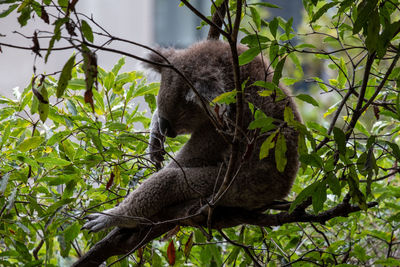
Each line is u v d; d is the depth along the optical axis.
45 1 4.39
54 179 6.60
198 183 6.66
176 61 7.29
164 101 7.26
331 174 4.60
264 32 7.21
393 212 8.24
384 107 6.21
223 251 8.56
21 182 6.91
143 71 7.96
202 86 6.68
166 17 24.66
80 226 7.35
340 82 7.18
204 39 7.96
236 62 4.24
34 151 6.90
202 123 7.29
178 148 8.02
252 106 4.83
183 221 6.50
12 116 7.32
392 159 7.40
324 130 5.68
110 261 7.13
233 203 6.38
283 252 6.81
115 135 7.12
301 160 4.60
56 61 19.89
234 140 4.69
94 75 3.62
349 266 5.86
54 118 6.95
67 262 8.98
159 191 6.64
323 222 5.76
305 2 6.34
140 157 7.33
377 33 4.25
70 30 3.70
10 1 4.29
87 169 6.87
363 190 6.91
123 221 6.68
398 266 6.48
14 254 6.74
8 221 6.25
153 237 6.71
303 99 4.48
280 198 6.54
